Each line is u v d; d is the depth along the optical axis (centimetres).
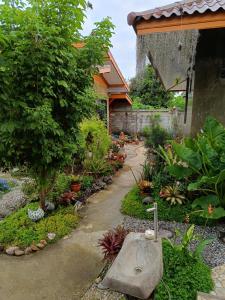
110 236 311
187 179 465
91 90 452
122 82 1254
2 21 323
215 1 359
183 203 452
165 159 530
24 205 512
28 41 313
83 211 491
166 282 246
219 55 473
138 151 1164
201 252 312
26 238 373
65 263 330
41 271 315
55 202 498
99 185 626
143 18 346
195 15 331
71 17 361
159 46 359
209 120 443
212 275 282
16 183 660
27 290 283
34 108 337
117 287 206
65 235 398
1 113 339
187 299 233
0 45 311
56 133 367
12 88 336
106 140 765
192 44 355
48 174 428
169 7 371
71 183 558
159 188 499
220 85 484
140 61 367
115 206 510
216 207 401
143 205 471
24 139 361
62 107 398
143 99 1956
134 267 227
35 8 341
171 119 1264
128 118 1561
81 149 610
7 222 417
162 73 601
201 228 399
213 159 408
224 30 457
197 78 497
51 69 345
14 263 332
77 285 289
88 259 338
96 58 416
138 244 243
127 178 724
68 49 374
